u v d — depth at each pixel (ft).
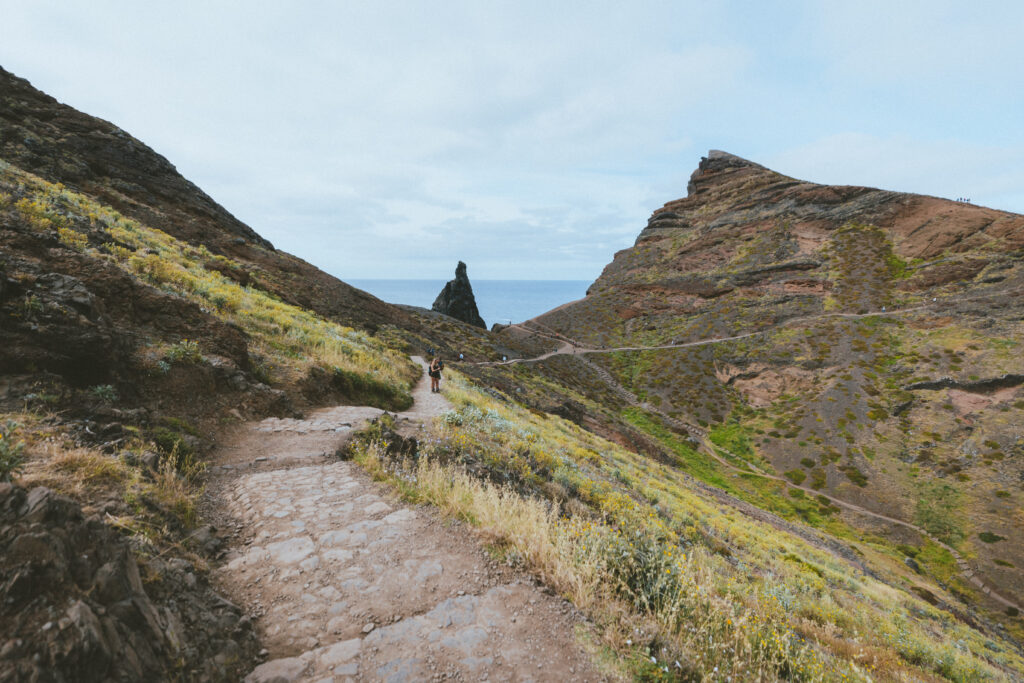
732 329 321.93
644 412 252.62
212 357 31.24
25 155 104.17
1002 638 90.84
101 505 12.51
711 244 448.24
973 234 317.42
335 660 10.73
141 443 19.11
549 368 282.56
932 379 215.31
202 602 11.73
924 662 29.27
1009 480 154.71
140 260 43.52
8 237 26.53
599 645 12.03
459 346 228.22
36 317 20.75
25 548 7.89
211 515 17.42
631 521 34.45
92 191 110.22
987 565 127.85
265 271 120.16
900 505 159.22
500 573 14.90
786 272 361.30
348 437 27.45
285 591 13.30
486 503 19.57
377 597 13.21
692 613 15.01
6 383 18.03
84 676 7.24
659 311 375.25
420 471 22.88
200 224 130.62
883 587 67.92
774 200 479.00
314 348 52.95
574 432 103.55
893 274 318.24
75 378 21.29
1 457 11.70
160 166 149.79
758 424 229.25
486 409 63.62
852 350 257.55
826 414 219.00
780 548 64.90
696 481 124.88
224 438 25.63
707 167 631.97
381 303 184.24
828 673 15.97
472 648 11.43
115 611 8.57
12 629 7.00
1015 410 183.11
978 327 235.61
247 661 10.51
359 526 17.21
